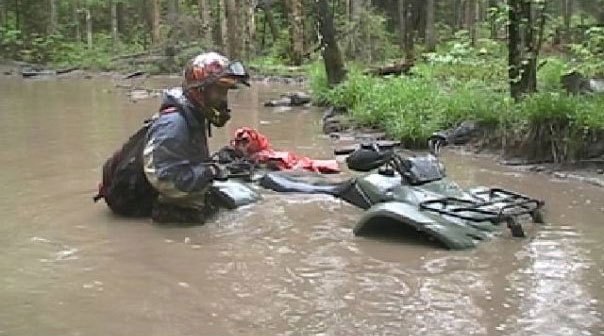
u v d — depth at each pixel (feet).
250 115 51.78
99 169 32.12
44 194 27.50
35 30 136.05
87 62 117.29
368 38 100.94
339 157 34.83
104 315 16.28
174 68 108.17
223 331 15.35
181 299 17.15
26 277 18.74
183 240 22.04
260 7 128.06
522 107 34.60
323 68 66.80
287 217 24.38
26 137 41.75
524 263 19.52
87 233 22.80
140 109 56.59
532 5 38.63
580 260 19.70
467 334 15.06
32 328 15.62
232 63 25.27
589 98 35.53
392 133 38.60
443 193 24.67
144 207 24.81
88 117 51.52
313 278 18.48
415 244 21.38
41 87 82.79
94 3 141.18
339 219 24.09
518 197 24.39
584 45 63.21
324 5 55.88
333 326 15.53
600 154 30.86
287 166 30.58
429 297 17.11
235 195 25.73
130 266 19.57
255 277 18.60
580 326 15.39
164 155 23.65
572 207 25.27
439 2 135.54
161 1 143.33
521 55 38.09
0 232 22.74
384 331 15.25
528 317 15.89
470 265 19.43
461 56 62.59
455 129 37.17
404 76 54.65
